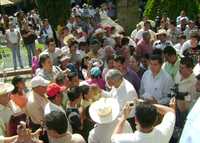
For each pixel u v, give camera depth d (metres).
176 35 15.29
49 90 6.15
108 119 5.36
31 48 16.67
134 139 4.45
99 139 5.46
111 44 12.71
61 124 4.80
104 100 5.58
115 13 28.62
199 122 2.68
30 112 6.45
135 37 14.60
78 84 7.48
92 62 9.91
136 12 19.88
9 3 35.88
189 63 6.96
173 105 5.35
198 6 20.19
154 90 7.43
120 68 8.30
